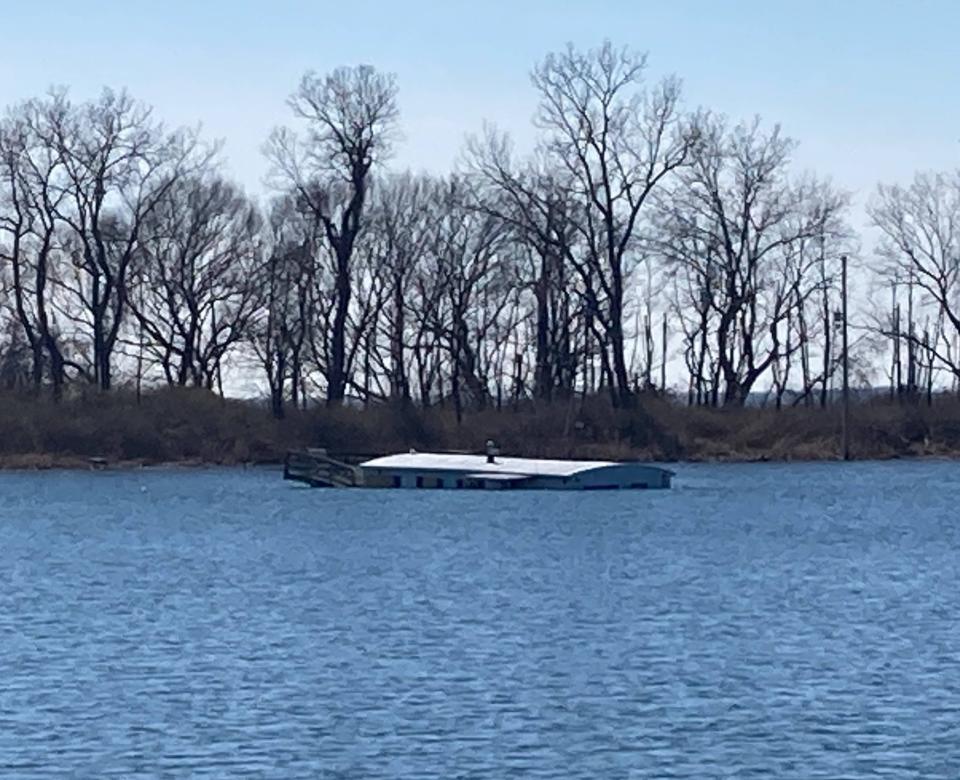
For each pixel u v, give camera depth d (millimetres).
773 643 43281
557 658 41219
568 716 34875
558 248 110750
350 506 86312
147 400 110062
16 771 30953
